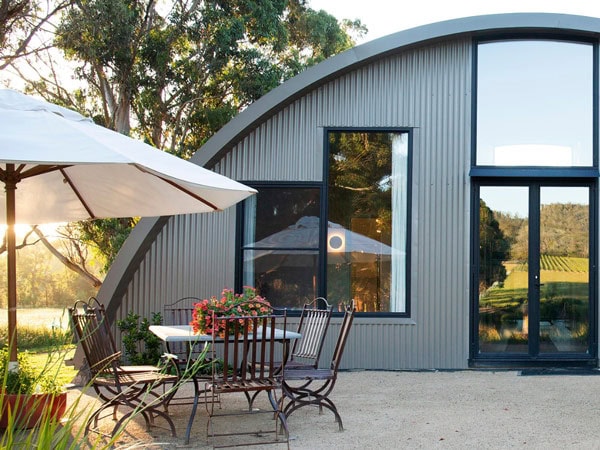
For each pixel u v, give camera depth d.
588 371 9.45
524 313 9.82
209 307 6.29
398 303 9.86
